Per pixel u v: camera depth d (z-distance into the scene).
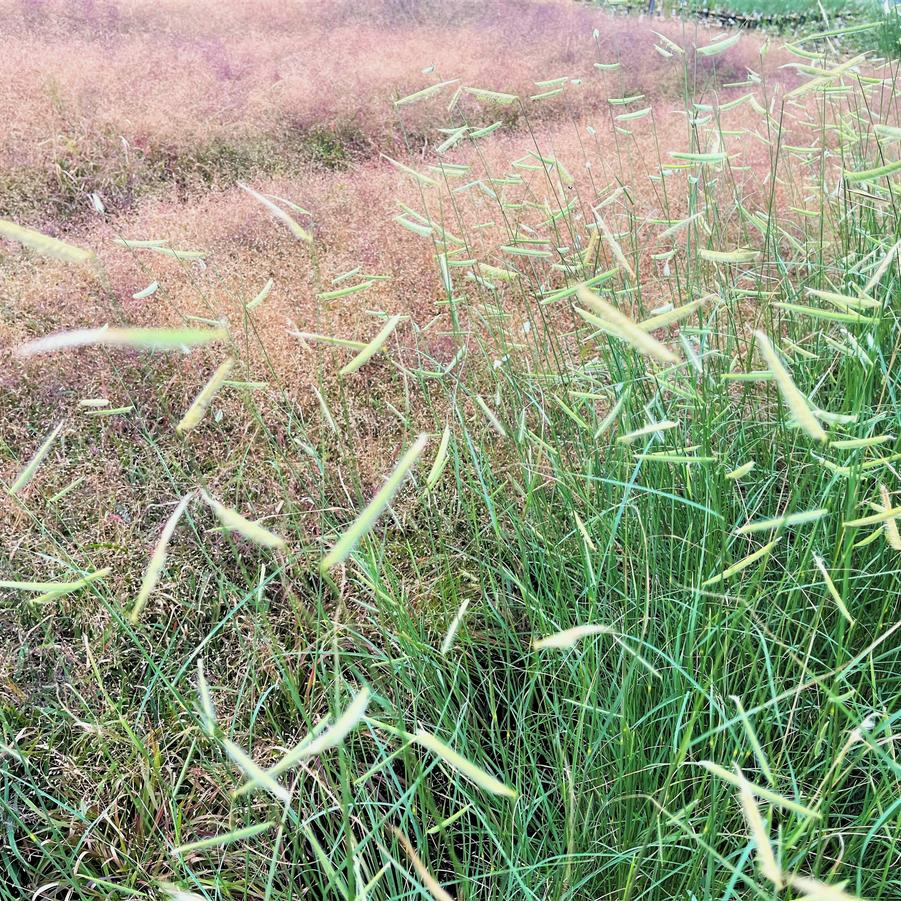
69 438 2.43
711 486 1.59
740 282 2.65
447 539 2.17
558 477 1.84
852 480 1.22
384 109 5.22
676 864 1.37
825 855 1.44
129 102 4.75
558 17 7.36
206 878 1.50
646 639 1.56
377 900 1.32
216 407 2.56
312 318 2.96
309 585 2.04
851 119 2.66
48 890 1.50
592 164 4.24
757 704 1.49
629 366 1.90
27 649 1.80
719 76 6.23
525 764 1.59
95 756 1.68
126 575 2.00
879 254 2.10
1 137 4.11
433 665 1.60
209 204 3.81
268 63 5.76
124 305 2.91
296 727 1.74
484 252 3.26
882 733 1.43
